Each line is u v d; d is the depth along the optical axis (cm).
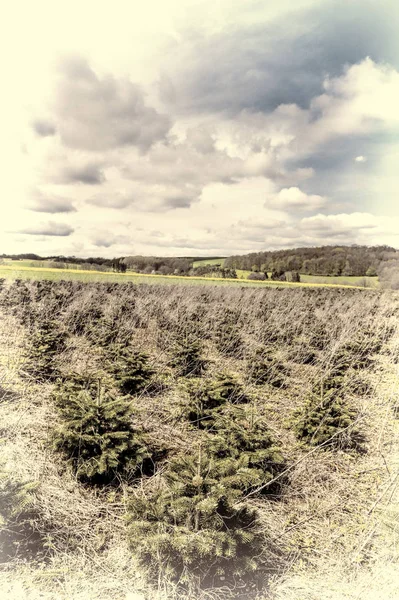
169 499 296
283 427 577
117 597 264
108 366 756
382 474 460
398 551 317
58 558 296
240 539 277
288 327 1099
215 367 869
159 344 1047
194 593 265
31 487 317
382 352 1030
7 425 480
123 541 322
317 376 772
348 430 499
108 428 417
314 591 281
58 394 502
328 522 366
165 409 610
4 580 271
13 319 1162
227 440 440
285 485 420
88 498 376
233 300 1730
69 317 1144
